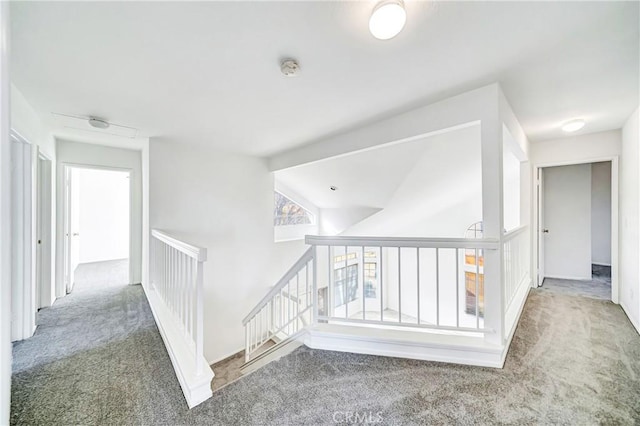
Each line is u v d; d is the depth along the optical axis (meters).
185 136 3.30
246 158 4.33
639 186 2.61
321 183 4.77
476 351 1.92
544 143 3.86
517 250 3.21
